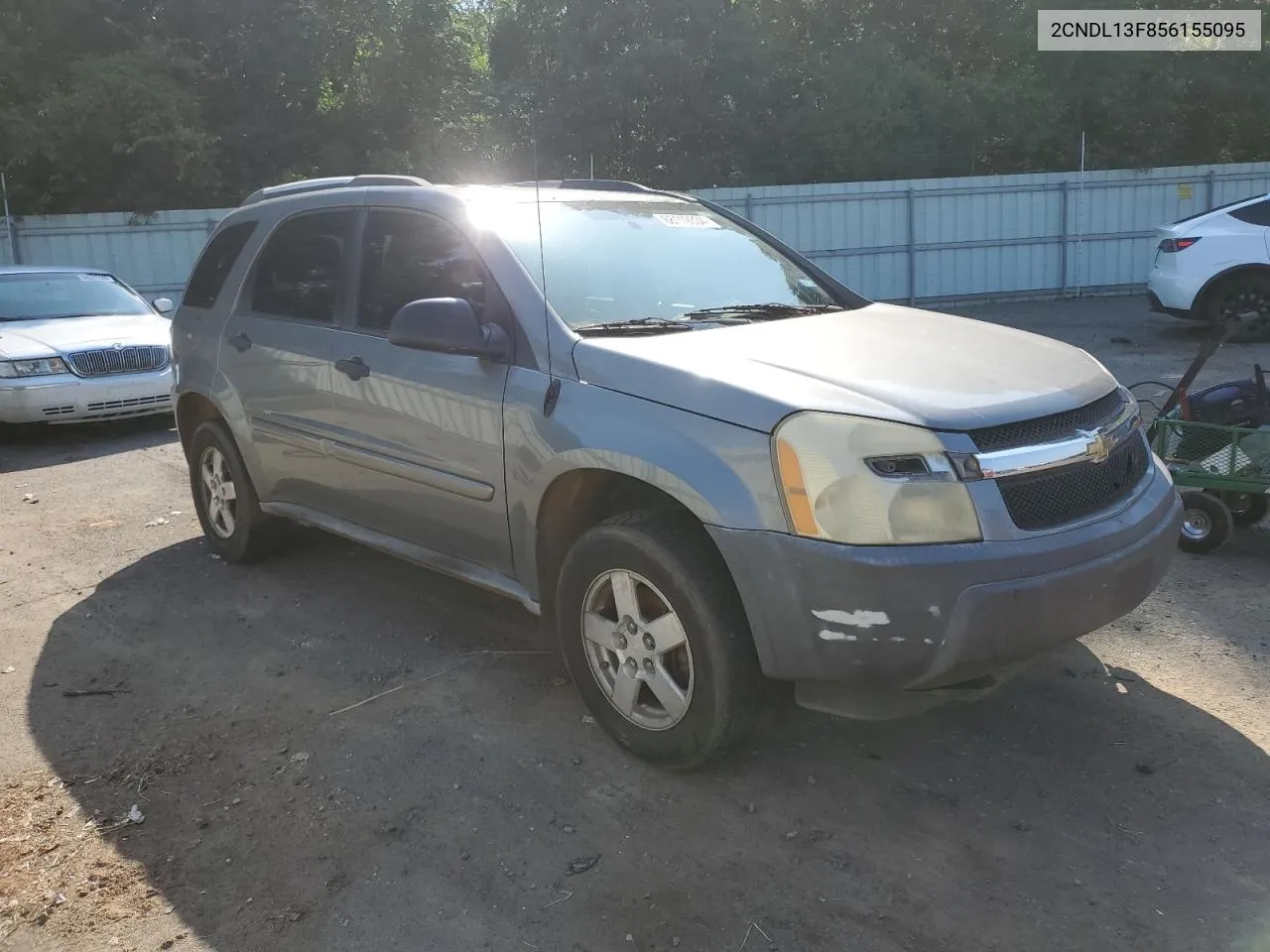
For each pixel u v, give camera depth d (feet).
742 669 9.87
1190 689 12.26
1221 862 9.12
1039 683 12.51
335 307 14.37
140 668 13.84
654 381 10.31
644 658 10.58
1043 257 65.72
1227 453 16.34
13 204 58.95
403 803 10.41
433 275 12.98
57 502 22.94
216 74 68.49
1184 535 16.92
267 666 13.74
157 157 61.21
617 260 12.91
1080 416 10.16
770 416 9.41
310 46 68.54
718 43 75.46
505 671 13.28
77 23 63.57
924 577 8.86
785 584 9.24
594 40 75.31
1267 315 39.34
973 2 83.92
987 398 9.71
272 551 17.65
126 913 8.94
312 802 10.50
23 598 16.67
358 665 13.65
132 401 29.99
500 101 75.51
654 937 8.42
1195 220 40.81
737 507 9.41
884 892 8.85
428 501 12.85
